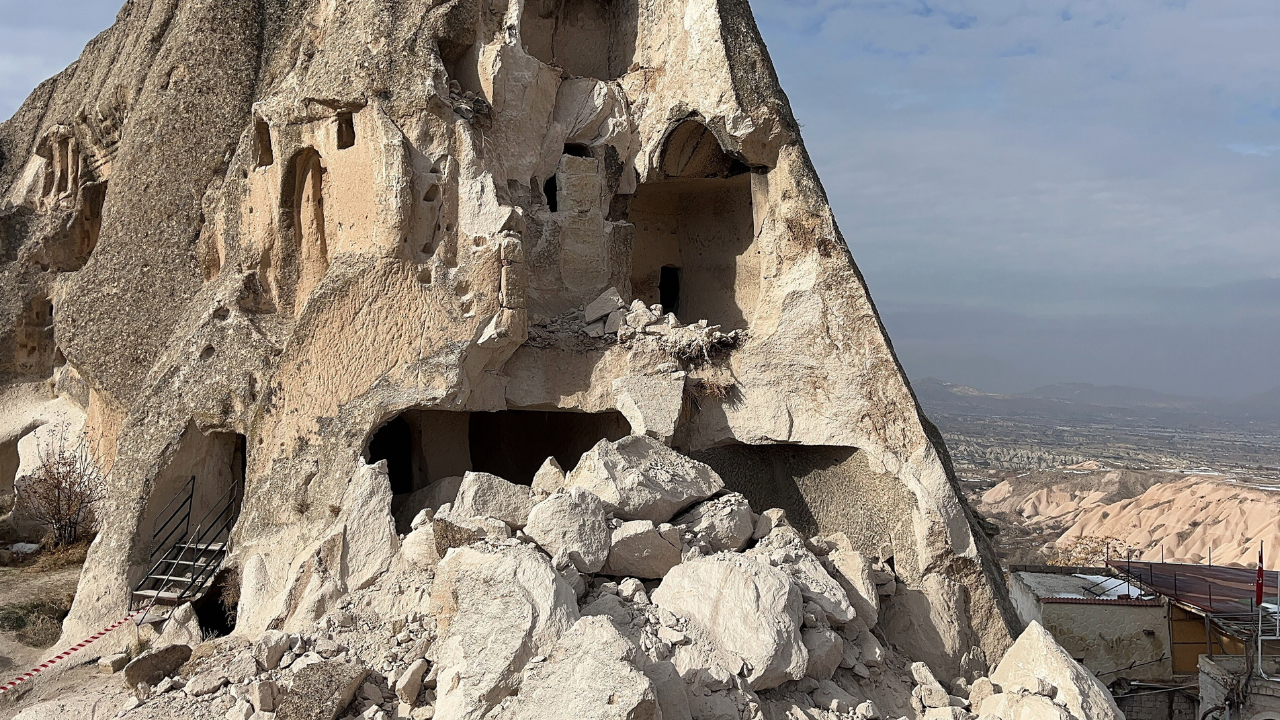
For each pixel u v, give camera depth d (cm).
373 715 783
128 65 1892
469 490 1003
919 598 1148
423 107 1243
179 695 856
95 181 2159
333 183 1309
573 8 1521
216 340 1360
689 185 1502
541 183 1381
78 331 1631
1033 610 1864
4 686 1147
